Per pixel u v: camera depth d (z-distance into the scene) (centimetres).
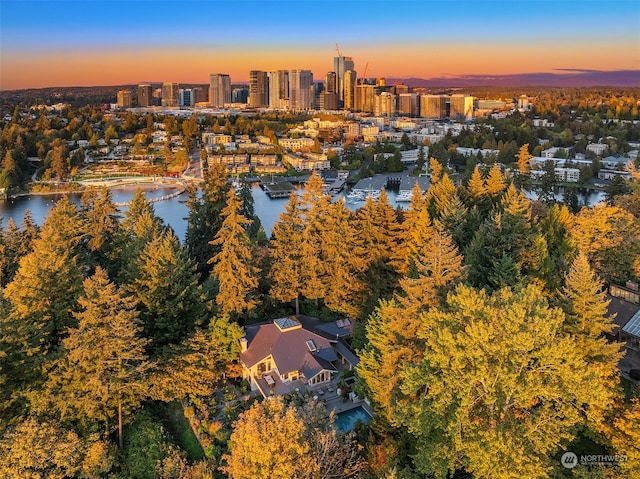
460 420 3372
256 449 3419
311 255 7362
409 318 4516
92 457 4575
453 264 4744
